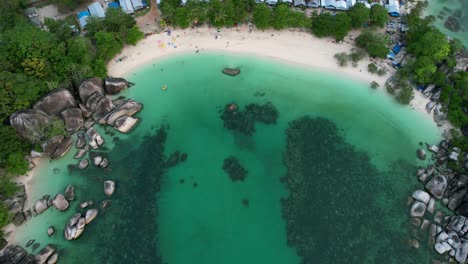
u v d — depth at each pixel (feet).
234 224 165.58
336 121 196.65
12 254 151.84
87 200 170.09
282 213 167.94
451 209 165.58
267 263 155.84
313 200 171.22
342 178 177.27
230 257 157.48
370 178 177.06
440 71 205.77
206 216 167.73
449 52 206.39
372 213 166.81
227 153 186.91
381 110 200.23
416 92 204.33
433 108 197.57
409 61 204.85
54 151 180.75
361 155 184.75
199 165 182.91
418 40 208.54
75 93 197.26
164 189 175.01
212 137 192.44
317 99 204.54
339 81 210.18
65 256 156.15
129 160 183.42
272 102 203.92
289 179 177.58
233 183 177.17
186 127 195.93
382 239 159.94
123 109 193.36
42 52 188.44
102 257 156.46
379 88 207.10
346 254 156.87
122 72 212.23
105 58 208.23
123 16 213.25
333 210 168.25
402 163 181.88
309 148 187.32
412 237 159.74
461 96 192.65
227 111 201.36
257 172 180.14
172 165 182.70
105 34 203.21
